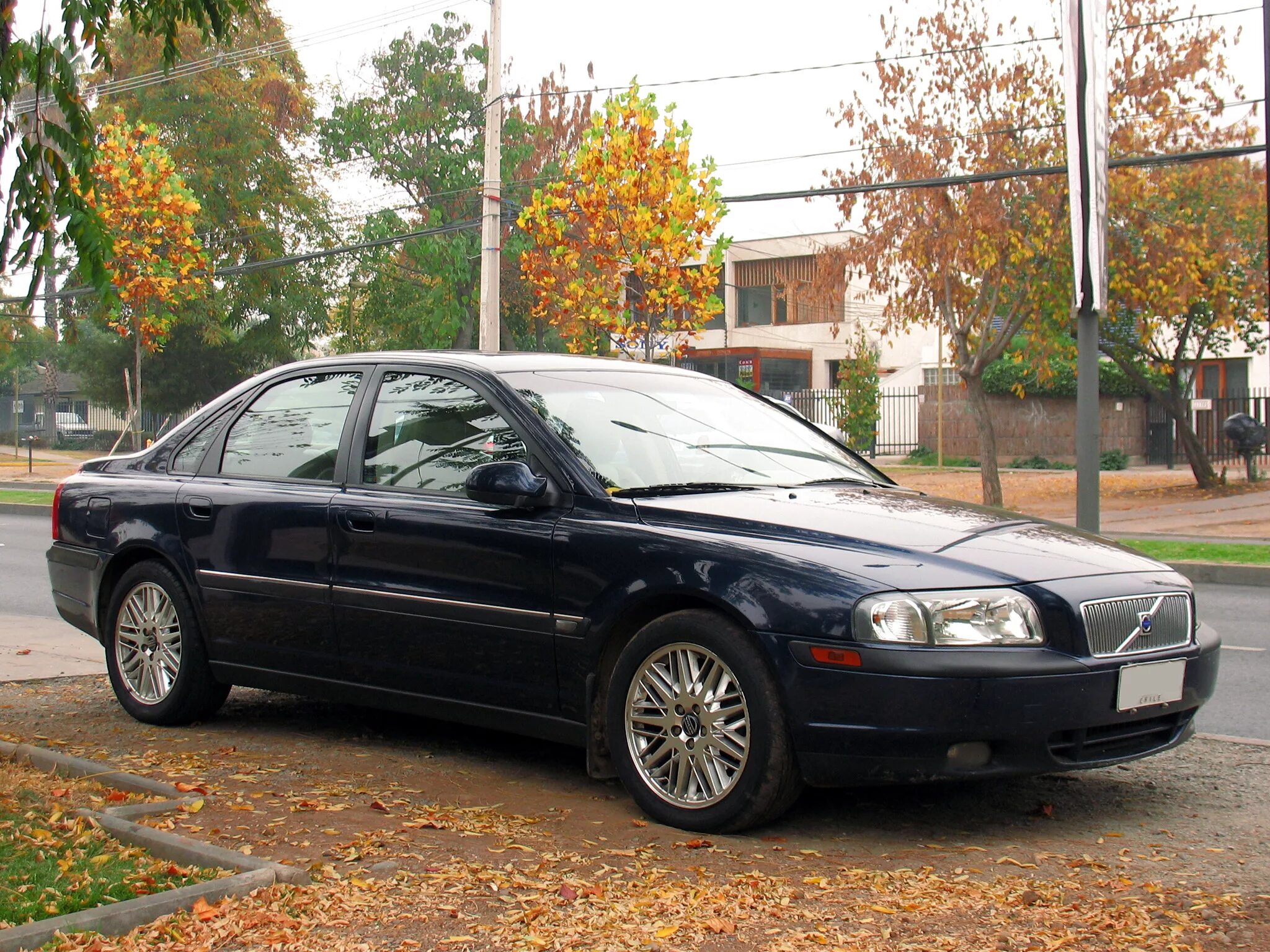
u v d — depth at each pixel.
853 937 3.51
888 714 4.24
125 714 6.69
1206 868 4.20
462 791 5.14
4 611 11.25
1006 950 3.41
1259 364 35.78
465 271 40.97
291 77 44.47
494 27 20.84
